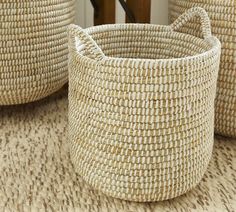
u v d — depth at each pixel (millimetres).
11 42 857
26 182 760
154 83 624
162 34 902
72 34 688
